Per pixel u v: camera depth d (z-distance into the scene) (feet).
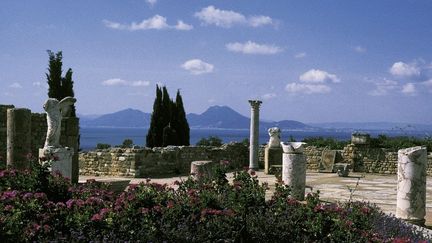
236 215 30.45
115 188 50.60
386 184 77.10
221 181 37.45
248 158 112.06
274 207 32.60
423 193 42.63
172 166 89.66
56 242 25.84
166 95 125.90
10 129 57.11
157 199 31.09
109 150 85.35
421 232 34.96
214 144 122.83
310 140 114.01
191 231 29.17
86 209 29.07
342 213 30.55
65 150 53.83
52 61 106.42
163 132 122.42
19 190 32.96
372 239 28.17
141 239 27.58
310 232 29.71
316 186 72.95
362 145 99.19
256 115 100.78
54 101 54.60
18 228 25.84
